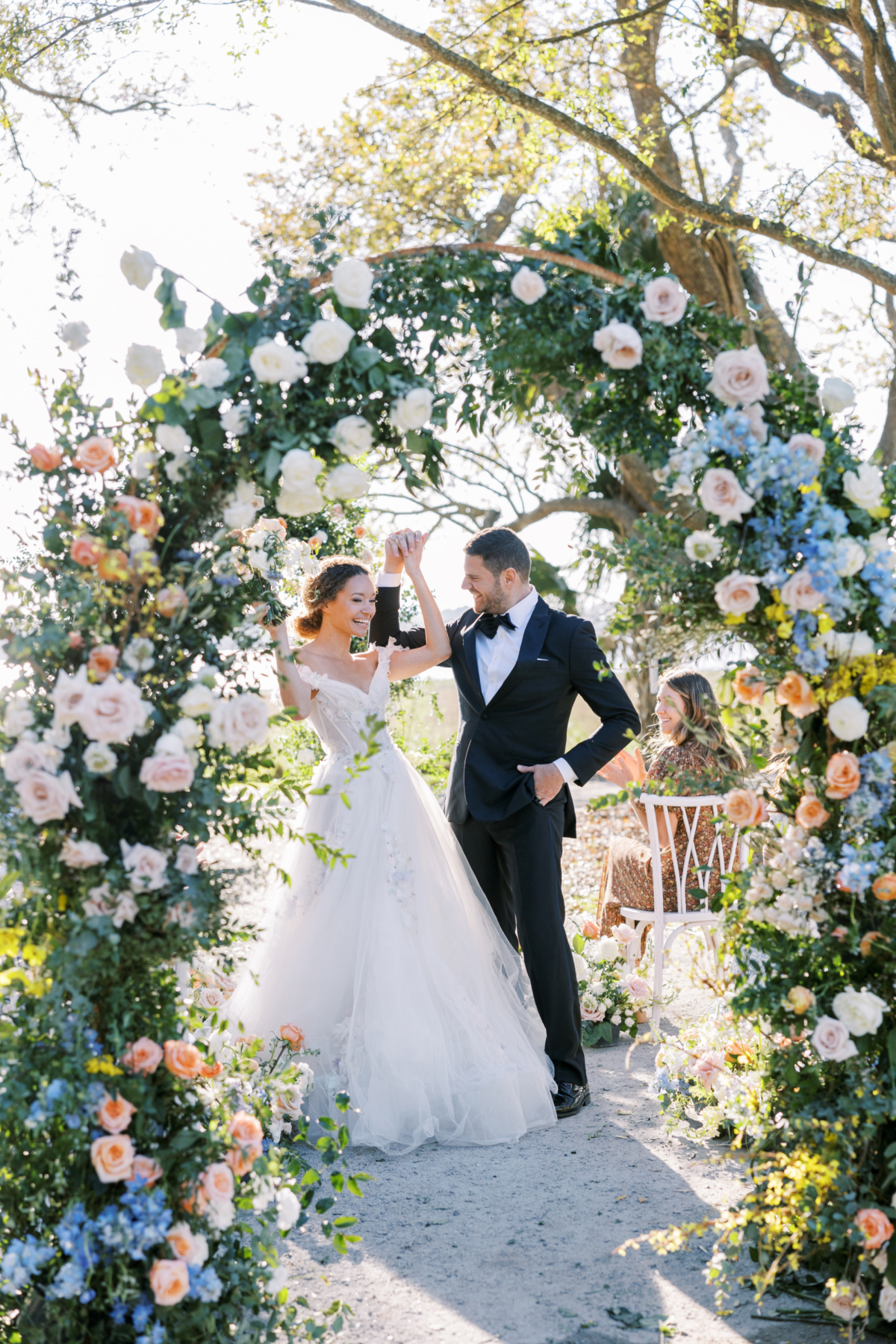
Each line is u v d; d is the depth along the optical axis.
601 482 10.76
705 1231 2.32
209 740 2.12
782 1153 2.40
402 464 2.45
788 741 2.50
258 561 2.68
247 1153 2.10
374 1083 3.28
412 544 3.80
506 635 3.78
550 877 3.70
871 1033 2.29
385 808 3.57
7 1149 2.08
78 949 1.96
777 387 2.45
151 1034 2.15
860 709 2.26
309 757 4.48
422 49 6.93
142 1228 1.92
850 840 2.34
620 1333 2.24
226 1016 3.51
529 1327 2.27
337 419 2.32
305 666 3.67
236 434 2.22
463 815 3.91
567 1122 3.52
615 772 4.24
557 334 2.42
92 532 2.23
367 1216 2.81
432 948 3.50
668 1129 3.35
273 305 2.29
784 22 8.53
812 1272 2.39
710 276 9.59
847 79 8.44
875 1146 2.27
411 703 5.31
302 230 6.90
